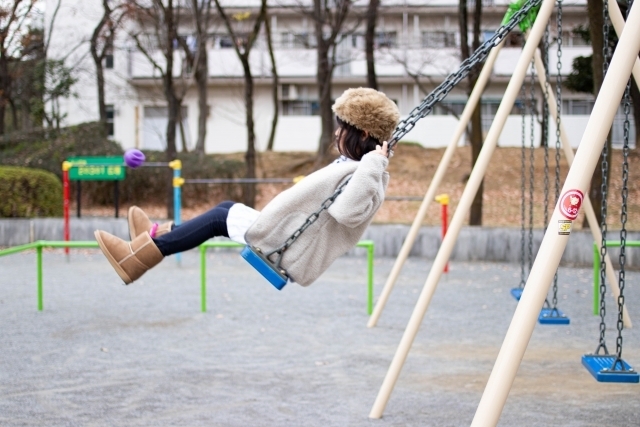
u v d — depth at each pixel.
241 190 17.23
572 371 5.32
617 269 11.24
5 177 14.04
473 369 5.36
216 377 5.07
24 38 19.25
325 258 3.10
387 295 6.95
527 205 16.02
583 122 23.28
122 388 4.77
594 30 10.38
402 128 3.23
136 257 3.13
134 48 22.66
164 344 6.12
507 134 23.98
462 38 14.12
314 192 3.04
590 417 4.21
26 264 11.59
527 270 11.10
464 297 8.71
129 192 17.50
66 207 12.44
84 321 7.09
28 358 5.59
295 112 25.88
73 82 21.88
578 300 8.60
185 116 26.25
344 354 5.80
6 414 4.18
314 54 24.45
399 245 12.64
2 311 7.61
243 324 7.00
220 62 24.92
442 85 3.32
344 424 4.06
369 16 17.45
